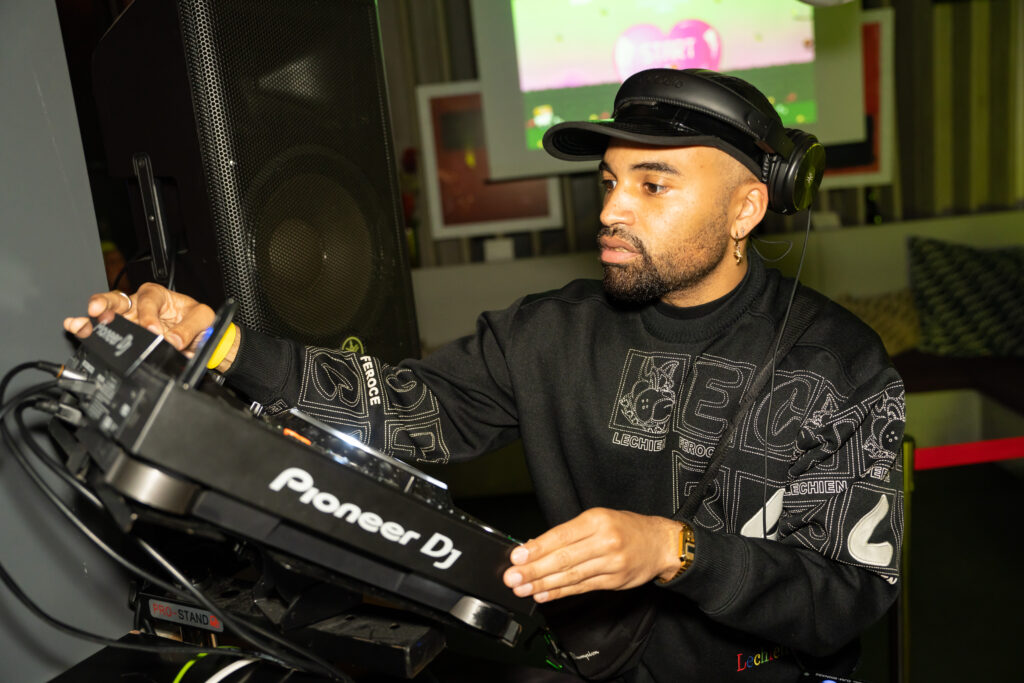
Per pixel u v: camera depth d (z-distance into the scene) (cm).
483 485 294
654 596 91
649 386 96
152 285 81
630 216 84
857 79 321
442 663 81
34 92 81
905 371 299
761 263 96
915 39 338
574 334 101
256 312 95
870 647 198
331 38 103
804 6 314
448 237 332
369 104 108
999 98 338
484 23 311
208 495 52
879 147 333
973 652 193
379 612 70
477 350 104
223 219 92
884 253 320
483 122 320
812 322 92
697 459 94
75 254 85
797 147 85
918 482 293
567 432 100
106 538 87
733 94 79
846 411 86
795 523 87
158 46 90
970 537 251
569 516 101
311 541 57
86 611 86
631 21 312
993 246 323
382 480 58
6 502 79
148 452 48
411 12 322
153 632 81
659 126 80
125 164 98
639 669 97
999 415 276
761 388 89
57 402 59
